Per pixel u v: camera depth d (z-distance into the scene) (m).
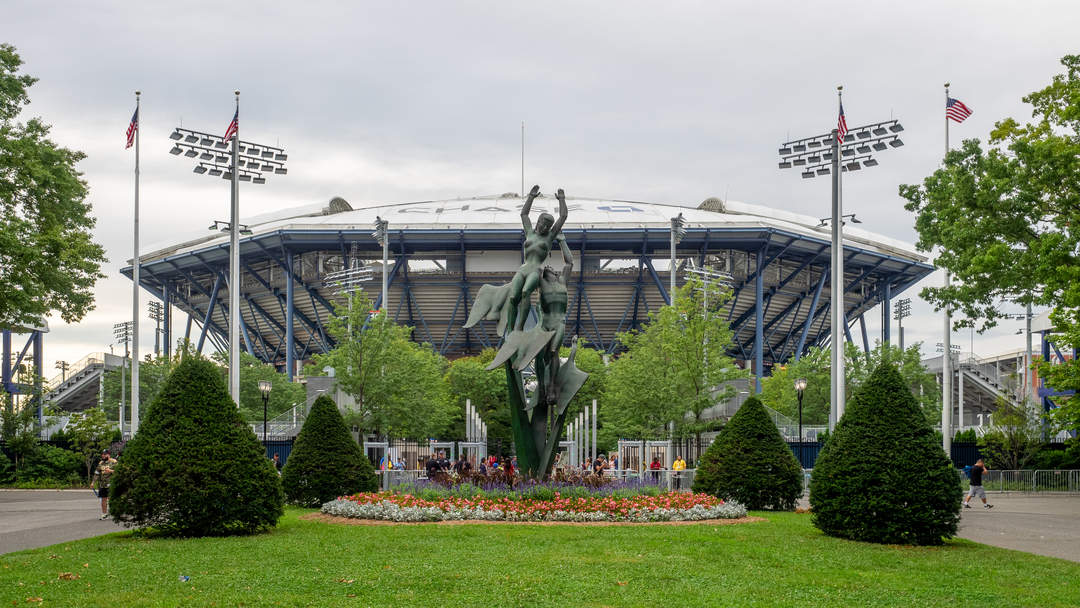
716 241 89.50
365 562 17.17
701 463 29.41
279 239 89.56
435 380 62.84
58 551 18.66
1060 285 34.62
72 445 55.03
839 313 44.09
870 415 21.14
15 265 37.94
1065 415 42.69
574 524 23.55
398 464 43.78
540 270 27.86
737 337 106.75
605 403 57.03
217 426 21.36
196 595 14.16
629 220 91.00
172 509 20.69
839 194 44.50
